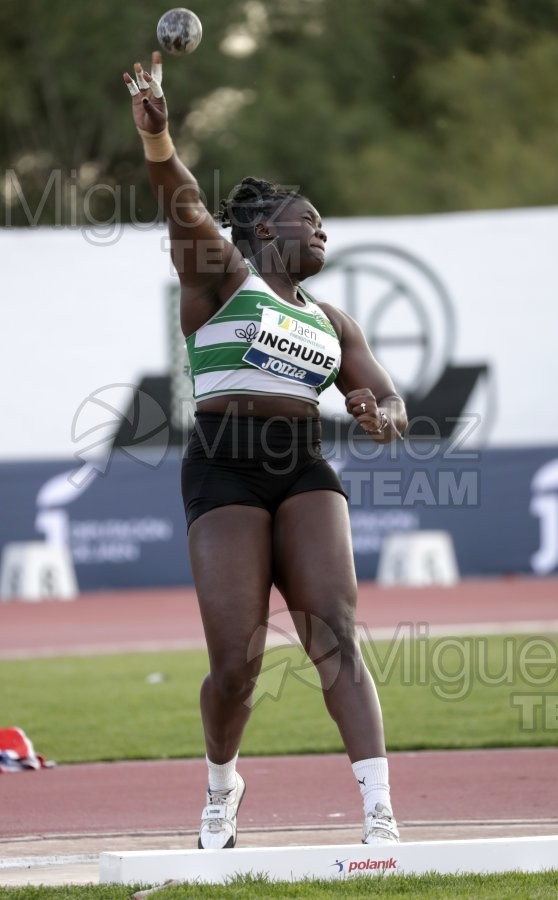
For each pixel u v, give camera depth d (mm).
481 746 24484
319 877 14055
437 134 102062
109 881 14070
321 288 56625
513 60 104875
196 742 25297
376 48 106125
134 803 20047
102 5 96062
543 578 57188
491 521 57312
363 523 56438
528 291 56875
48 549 55594
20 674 34438
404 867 14250
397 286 56688
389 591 52844
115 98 96562
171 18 13430
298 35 104188
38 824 18516
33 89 97250
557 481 57312
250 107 96438
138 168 97438
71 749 24766
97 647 40250
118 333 56156
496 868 14398
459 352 56938
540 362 57031
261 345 14484
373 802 14344
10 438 56312
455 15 110125
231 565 14305
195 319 14617
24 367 56188
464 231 56719
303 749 24469
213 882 13797
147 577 57000
